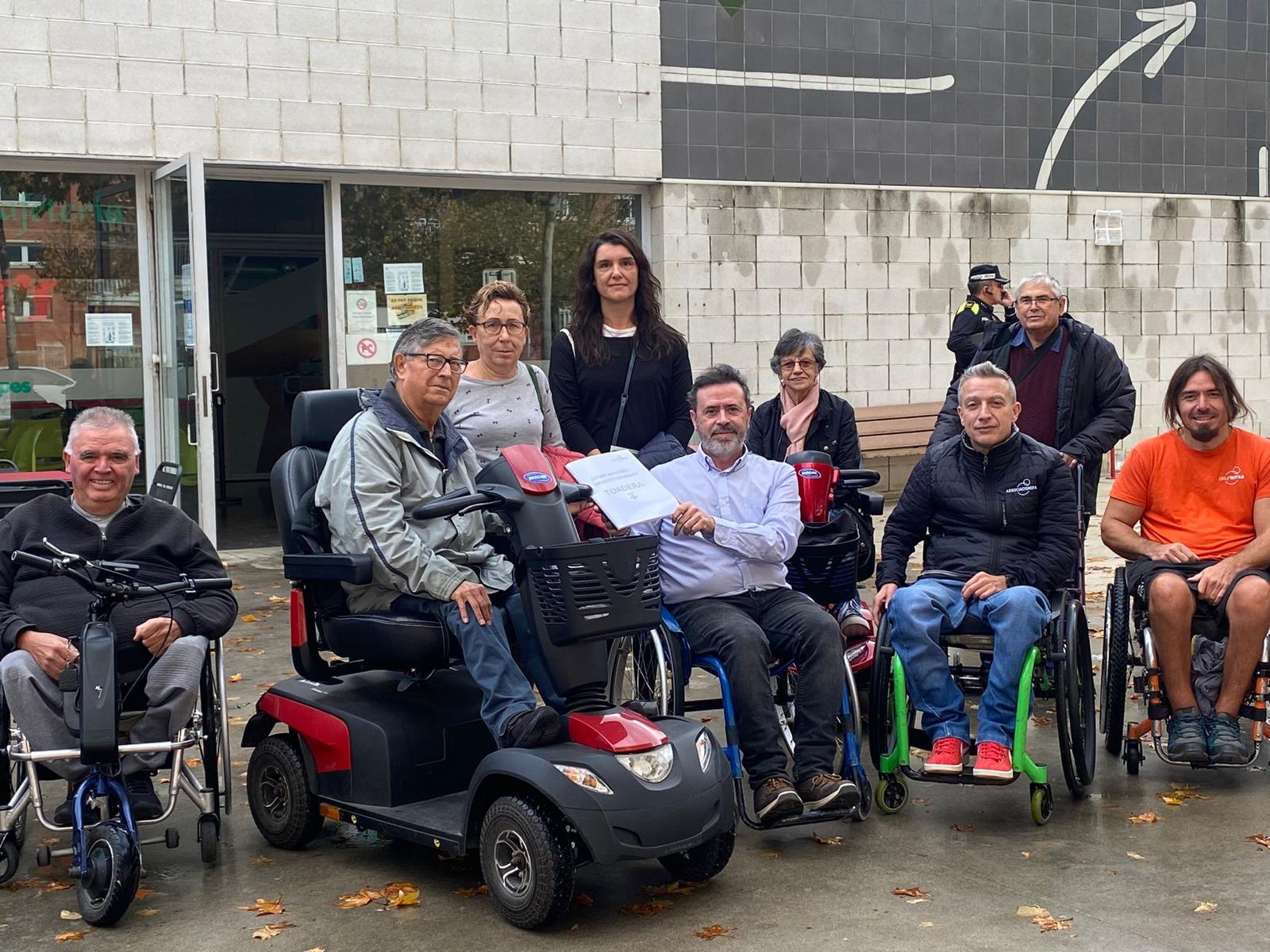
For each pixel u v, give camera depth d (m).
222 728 4.48
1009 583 5.05
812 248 11.20
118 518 4.48
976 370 5.16
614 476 4.54
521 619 4.23
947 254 11.69
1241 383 12.97
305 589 4.55
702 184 10.78
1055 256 12.11
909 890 4.05
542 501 4.08
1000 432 5.10
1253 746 4.97
